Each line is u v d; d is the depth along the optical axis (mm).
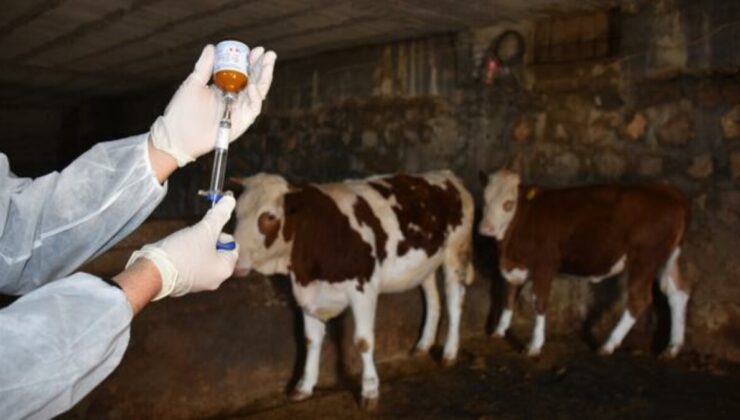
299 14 5086
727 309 4395
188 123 1188
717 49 4344
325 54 6883
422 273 4105
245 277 3699
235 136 1261
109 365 902
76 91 9773
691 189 4523
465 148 5645
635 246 4242
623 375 4105
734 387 3904
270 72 1279
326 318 3643
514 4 4730
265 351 3770
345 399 3729
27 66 7699
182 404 3416
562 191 4465
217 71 1210
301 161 7301
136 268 989
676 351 4422
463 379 4055
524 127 5301
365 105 6477
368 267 3594
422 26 5445
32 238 1103
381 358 4418
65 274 1193
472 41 5504
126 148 1159
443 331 4777
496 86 5422
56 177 1128
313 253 3424
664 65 4586
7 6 5031
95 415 3107
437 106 5832
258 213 3232
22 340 813
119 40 6211
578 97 5020
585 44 5027
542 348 4672
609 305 4871
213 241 1093
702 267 4492
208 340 3518
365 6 4797
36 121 11523
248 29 5672
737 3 4238
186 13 5148
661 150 4645
